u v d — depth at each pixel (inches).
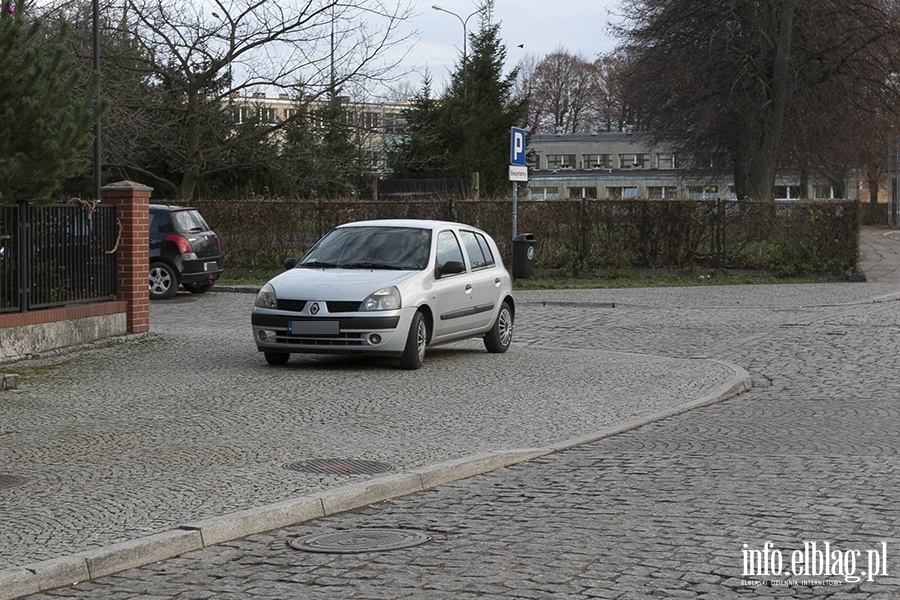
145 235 699.4
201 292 1069.1
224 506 290.0
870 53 1669.5
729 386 520.1
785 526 269.4
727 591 219.8
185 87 1400.1
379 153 1766.7
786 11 1647.4
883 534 261.4
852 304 936.3
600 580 227.8
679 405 472.1
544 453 373.1
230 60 1373.0
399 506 301.7
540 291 1079.6
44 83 572.4
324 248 609.0
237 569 243.4
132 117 1369.3
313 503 291.4
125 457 354.9
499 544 258.2
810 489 309.0
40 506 290.8
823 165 1908.2
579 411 454.9
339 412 443.8
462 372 564.1
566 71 3919.8
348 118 1482.5
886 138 1871.3
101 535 262.2
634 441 395.2
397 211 1204.5
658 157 3801.7
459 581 228.7
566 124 3976.4
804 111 1734.7
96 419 424.2
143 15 1344.7
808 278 1194.0
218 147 1438.2
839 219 1197.7
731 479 324.2
